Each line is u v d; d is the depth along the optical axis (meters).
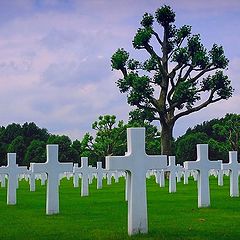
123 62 45.38
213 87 44.97
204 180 18.19
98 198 23.44
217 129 67.19
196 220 14.51
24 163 74.88
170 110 45.88
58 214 16.67
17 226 13.95
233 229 12.80
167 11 45.84
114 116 68.06
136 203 12.38
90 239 11.59
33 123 104.94
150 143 64.94
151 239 11.44
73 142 77.12
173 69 45.75
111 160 12.31
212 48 45.38
